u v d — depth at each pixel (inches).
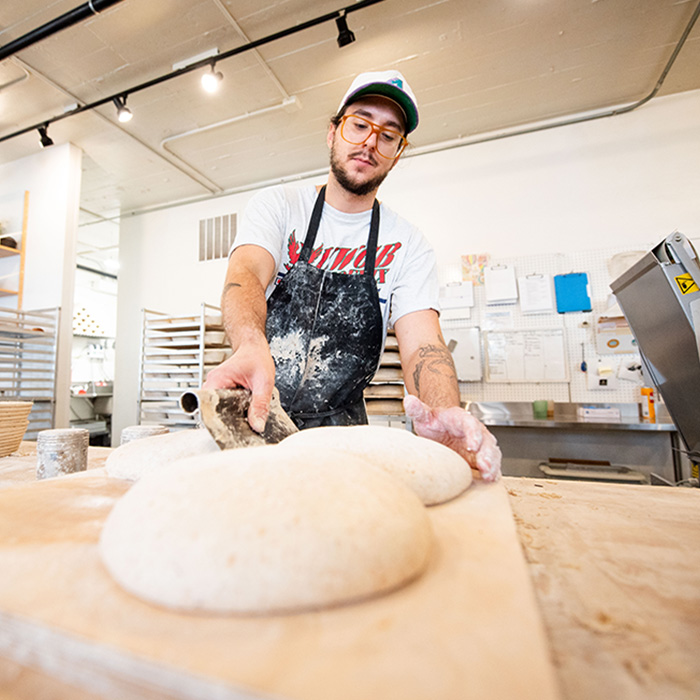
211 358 115.7
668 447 97.7
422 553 15.3
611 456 101.3
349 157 44.3
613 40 100.6
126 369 176.7
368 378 54.3
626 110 121.7
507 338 128.0
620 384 116.3
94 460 47.1
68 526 19.8
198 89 115.6
